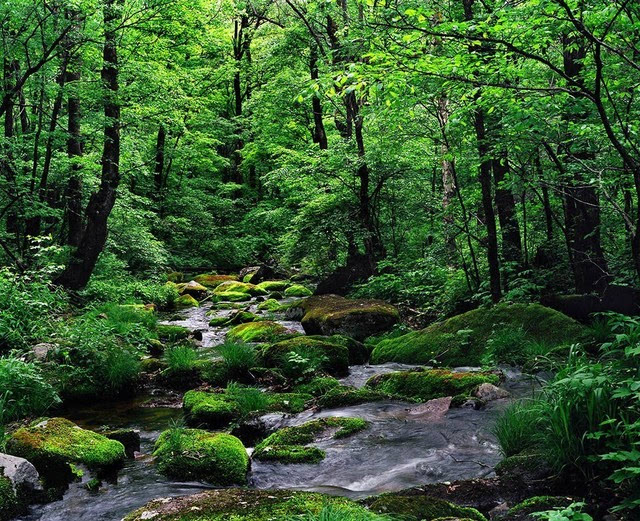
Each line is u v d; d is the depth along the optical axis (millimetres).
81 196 15969
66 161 14938
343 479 5207
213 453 5477
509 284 10805
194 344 11992
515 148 7777
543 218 12883
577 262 9438
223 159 32156
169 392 8844
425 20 5066
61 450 5367
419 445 5816
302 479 5289
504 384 7570
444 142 10805
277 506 4059
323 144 20562
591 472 4270
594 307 9406
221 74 30266
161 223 27203
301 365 9211
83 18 12938
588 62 6527
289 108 22688
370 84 5496
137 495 4988
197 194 30797
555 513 3328
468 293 12250
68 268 14203
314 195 18141
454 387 7426
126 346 10070
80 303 13977
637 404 4137
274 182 18344
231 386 8422
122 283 17766
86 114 14648
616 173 7375
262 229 30594
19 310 9930
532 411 5168
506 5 5680
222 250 29422
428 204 16609
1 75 14188
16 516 4637
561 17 4859
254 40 32594
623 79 6020
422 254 18469
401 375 8055
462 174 16156
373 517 3664
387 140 12883
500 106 6375
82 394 8273
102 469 5402
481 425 6164
